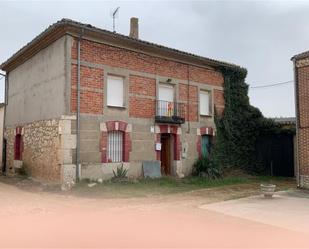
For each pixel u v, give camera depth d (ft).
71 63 48.42
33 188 47.34
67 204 37.32
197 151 63.67
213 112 66.49
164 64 59.47
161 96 59.57
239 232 25.85
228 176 64.90
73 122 48.01
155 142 57.41
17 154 64.03
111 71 52.39
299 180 48.98
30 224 27.27
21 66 63.67
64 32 48.60
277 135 69.82
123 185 49.11
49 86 52.26
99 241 22.34
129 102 54.34
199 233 25.23
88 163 49.14
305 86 48.19
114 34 51.16
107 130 51.47
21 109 62.59
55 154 49.19
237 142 69.21
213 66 66.90
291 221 29.81
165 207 36.04
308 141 47.75
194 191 47.83
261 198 41.73
